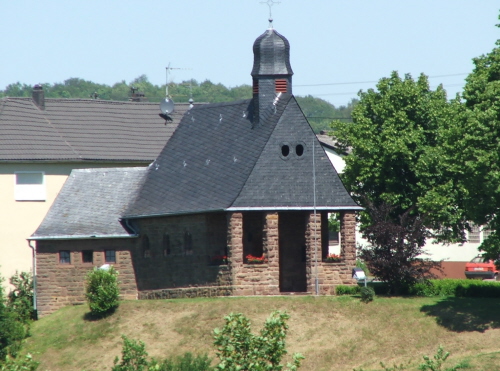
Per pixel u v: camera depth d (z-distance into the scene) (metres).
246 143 190.75
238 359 107.81
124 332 178.75
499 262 171.75
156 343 172.62
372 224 186.62
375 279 191.12
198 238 188.38
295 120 187.75
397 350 157.88
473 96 181.38
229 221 181.38
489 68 181.62
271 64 192.12
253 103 195.88
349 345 161.38
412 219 188.38
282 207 182.88
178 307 180.62
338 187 187.00
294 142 186.62
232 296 180.88
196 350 168.00
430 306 169.12
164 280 195.25
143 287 199.38
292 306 172.88
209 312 175.50
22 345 183.62
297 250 192.62
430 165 199.62
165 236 196.00
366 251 181.38
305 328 167.12
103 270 188.25
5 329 181.50
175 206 192.88
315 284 183.12
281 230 192.00
